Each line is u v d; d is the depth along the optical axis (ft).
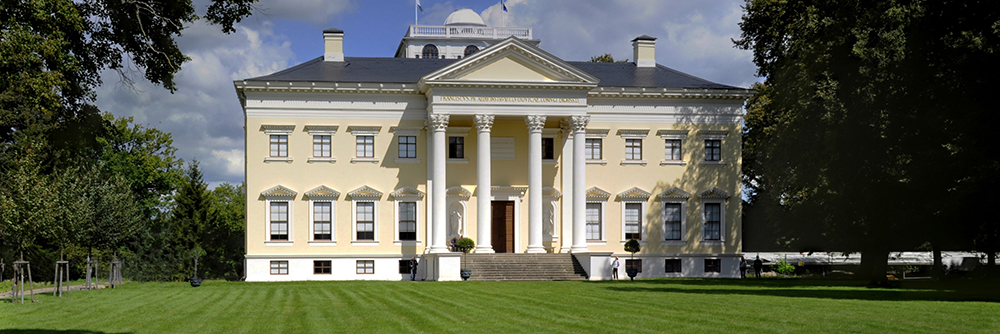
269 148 184.55
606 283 151.74
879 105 131.34
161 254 244.01
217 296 118.83
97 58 89.71
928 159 116.88
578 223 183.32
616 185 195.83
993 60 105.09
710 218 199.31
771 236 236.02
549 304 95.09
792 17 170.71
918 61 120.16
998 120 104.99
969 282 154.10
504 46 180.14
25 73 84.89
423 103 188.75
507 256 177.58
